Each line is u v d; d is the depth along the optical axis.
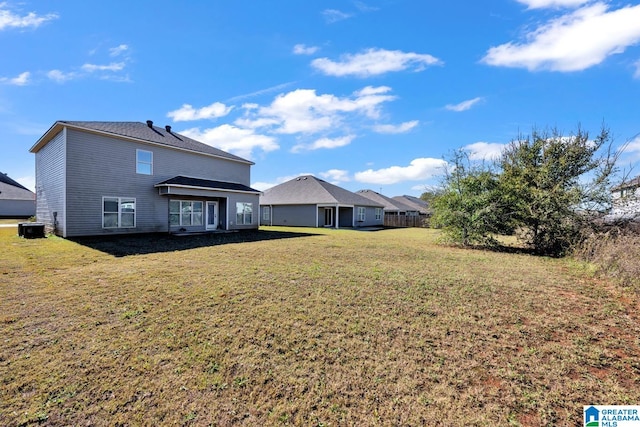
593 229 10.22
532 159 12.85
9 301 4.61
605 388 2.65
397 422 2.21
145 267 7.12
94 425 2.14
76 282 5.71
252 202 19.45
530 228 12.05
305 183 30.77
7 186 34.09
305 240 14.03
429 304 4.74
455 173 13.37
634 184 10.27
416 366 2.94
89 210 12.80
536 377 2.80
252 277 6.23
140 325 3.78
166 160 15.59
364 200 32.62
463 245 12.98
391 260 8.77
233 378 2.71
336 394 2.51
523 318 4.24
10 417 2.19
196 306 4.45
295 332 3.64
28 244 10.65
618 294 5.47
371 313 4.30
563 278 6.74
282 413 2.29
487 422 2.21
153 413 2.27
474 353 3.22
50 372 2.75
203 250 10.06
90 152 12.82
